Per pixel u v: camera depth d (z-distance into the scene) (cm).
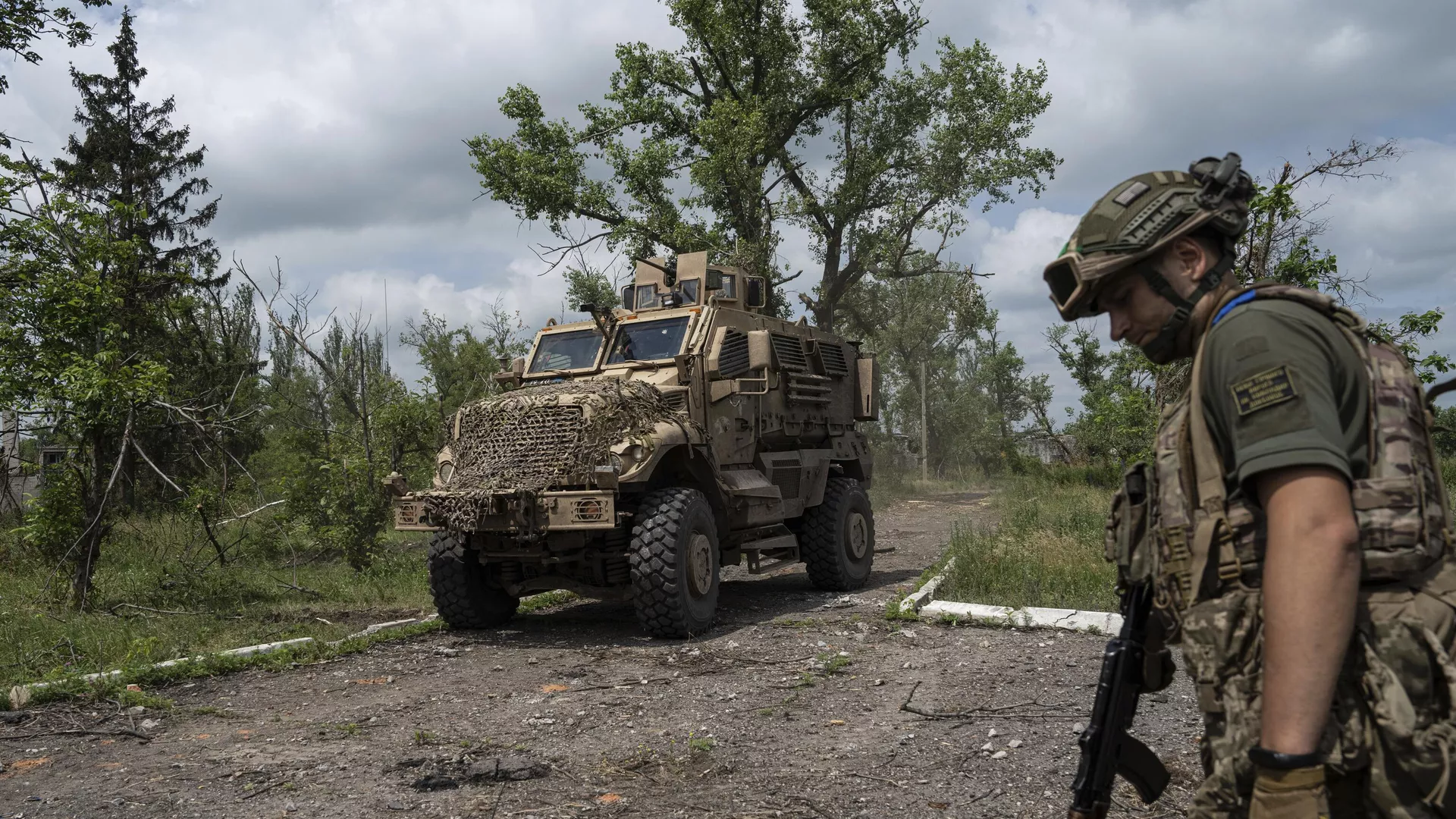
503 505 723
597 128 2862
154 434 1342
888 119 3139
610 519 700
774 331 962
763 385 894
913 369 4959
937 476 4850
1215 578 152
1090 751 183
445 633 788
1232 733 147
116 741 489
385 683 611
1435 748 135
